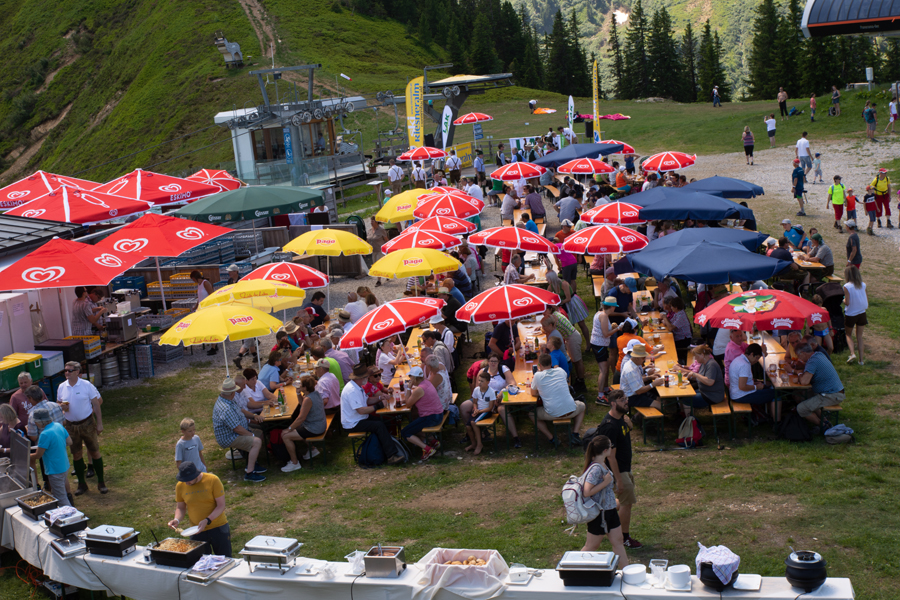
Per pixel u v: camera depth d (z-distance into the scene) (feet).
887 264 58.44
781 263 36.83
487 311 36.09
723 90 339.57
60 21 434.71
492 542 25.76
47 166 353.31
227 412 33.22
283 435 34.60
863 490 26.61
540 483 30.99
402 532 27.25
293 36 353.72
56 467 29.17
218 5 385.09
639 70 349.82
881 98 120.67
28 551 25.12
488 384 35.14
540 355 33.86
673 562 23.15
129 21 415.64
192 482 23.12
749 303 32.30
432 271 45.37
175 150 293.84
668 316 41.14
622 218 52.03
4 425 31.12
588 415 37.76
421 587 19.04
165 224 53.88
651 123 156.97
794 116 128.67
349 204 124.26
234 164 141.69
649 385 34.01
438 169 115.75
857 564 21.91
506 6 433.07
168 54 357.61
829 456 30.09
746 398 33.01
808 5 130.82
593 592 18.02
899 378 37.60
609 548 24.62
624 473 23.67
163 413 43.09
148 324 52.65
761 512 25.95
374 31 380.99
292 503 31.09
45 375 42.27
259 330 37.11
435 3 425.28
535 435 35.19
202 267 64.75
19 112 390.42
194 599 21.04
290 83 300.20
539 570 19.25
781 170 97.40
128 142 317.22
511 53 425.69
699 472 30.19
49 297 49.14
